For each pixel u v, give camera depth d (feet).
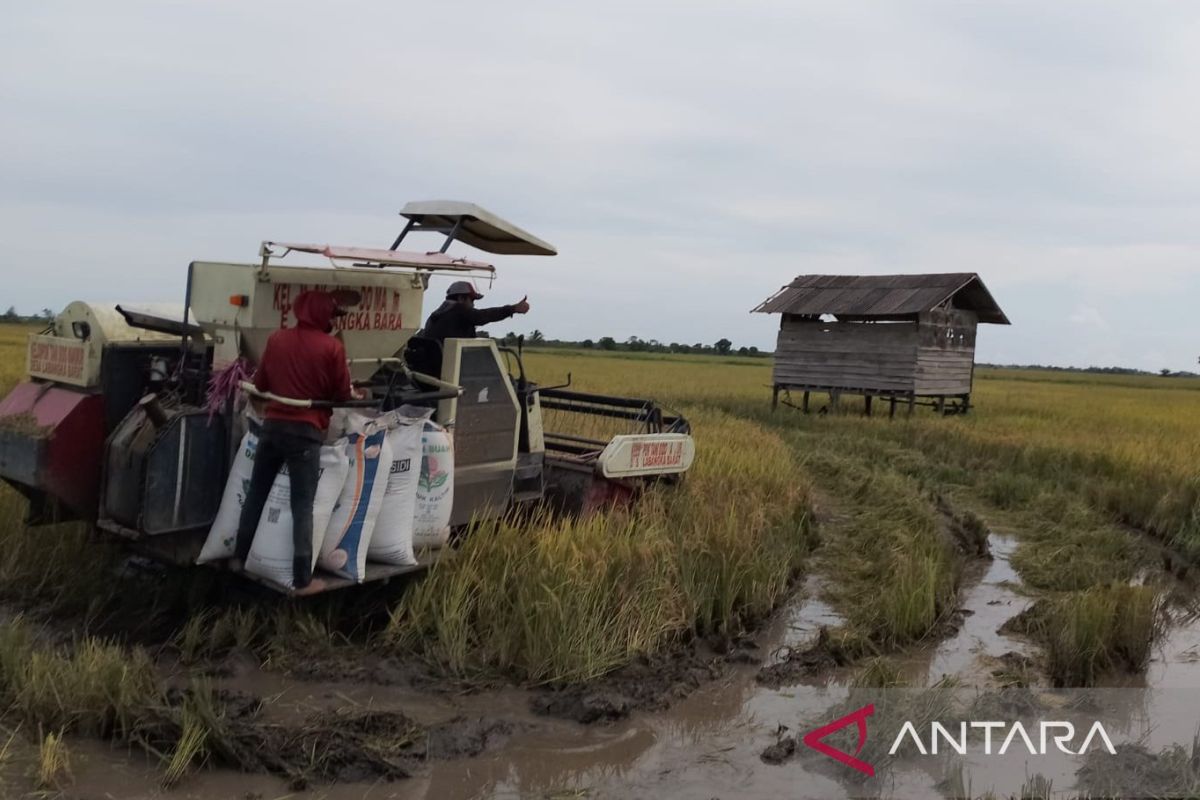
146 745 16.38
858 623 25.99
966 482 52.39
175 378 22.24
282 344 19.74
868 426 75.00
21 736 16.69
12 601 23.20
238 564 20.68
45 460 21.39
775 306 91.56
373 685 20.17
